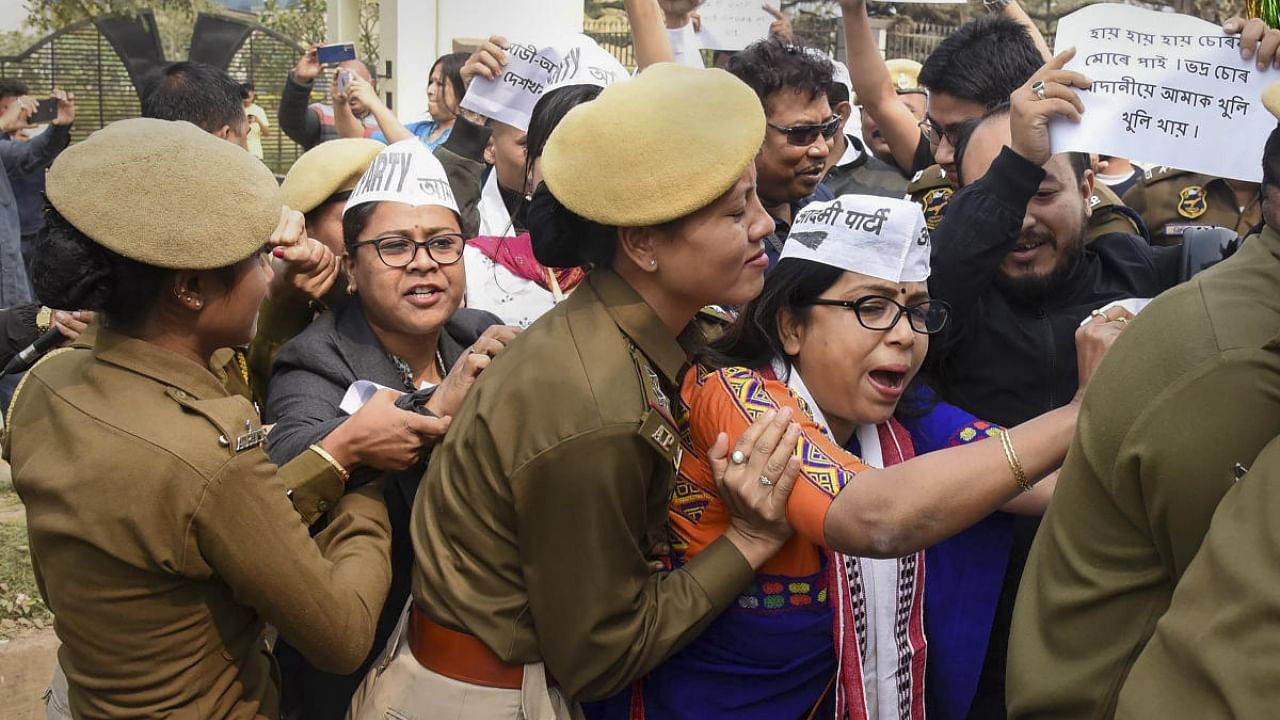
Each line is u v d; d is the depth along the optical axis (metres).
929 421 2.52
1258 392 1.57
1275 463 1.42
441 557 2.12
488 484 2.03
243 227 1.92
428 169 2.63
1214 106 2.47
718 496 2.22
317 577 2.02
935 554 2.50
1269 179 1.67
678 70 2.04
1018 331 2.76
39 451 1.95
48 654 4.45
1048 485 2.46
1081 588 1.74
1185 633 1.40
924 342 2.29
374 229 2.58
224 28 10.30
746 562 2.12
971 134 2.89
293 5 12.40
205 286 1.95
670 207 1.93
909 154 4.47
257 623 2.12
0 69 9.93
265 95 10.41
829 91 3.50
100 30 10.09
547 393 1.97
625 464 1.96
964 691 2.50
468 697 2.10
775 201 3.53
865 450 2.40
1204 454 1.58
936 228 2.67
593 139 1.98
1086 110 2.51
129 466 1.87
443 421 2.22
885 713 2.32
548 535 1.97
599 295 2.08
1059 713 1.76
